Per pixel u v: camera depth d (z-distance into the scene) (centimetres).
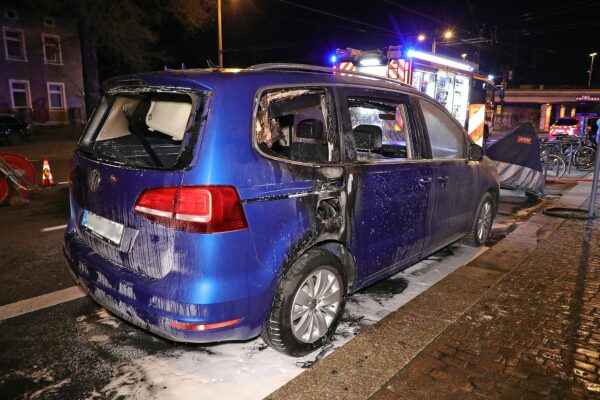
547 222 712
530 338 344
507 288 437
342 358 313
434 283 469
